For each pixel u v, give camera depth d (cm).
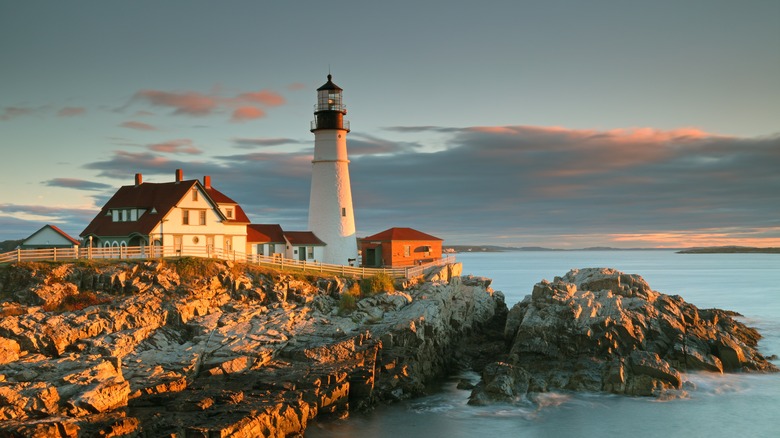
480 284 7888
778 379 5153
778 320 8456
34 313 4544
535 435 4128
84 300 4909
